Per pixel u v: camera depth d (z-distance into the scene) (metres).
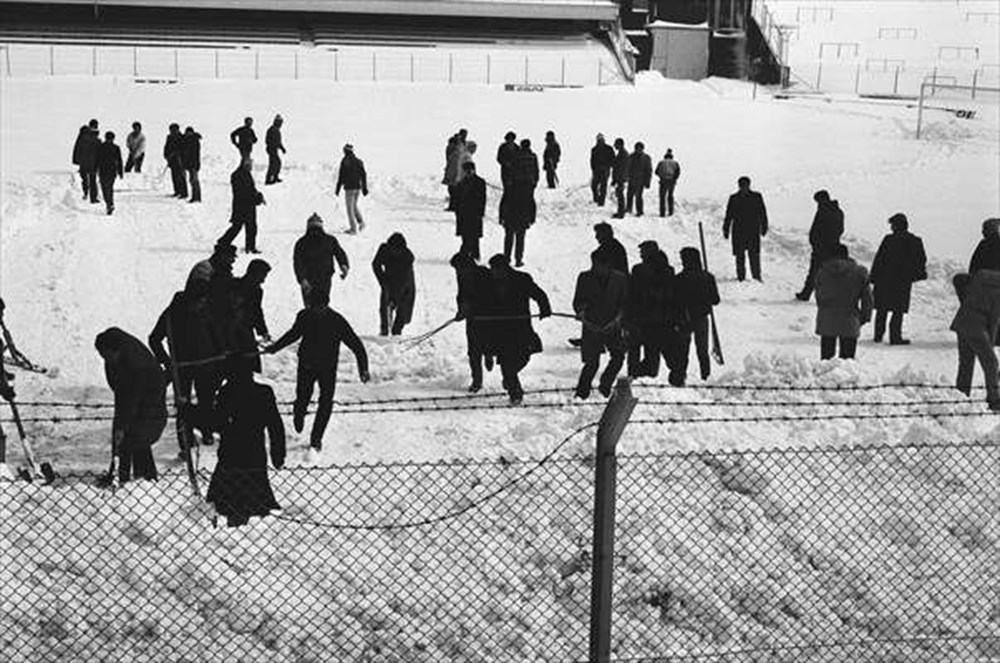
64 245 25.38
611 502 8.41
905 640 10.02
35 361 17.81
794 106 57.44
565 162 39.59
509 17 67.44
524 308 15.41
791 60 73.44
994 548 11.34
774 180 36.97
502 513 11.04
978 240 29.20
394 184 32.81
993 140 47.66
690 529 11.05
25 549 10.14
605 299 15.52
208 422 11.88
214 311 13.95
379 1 65.38
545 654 9.71
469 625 9.90
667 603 10.32
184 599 9.87
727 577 10.59
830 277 17.95
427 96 55.06
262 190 31.83
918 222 31.20
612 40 67.44
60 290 22.02
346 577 10.20
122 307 21.11
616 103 55.94
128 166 33.03
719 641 10.03
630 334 15.70
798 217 31.53
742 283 24.17
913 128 50.50
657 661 9.70
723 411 14.08
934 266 24.97
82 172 29.27
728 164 39.91
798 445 12.91
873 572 10.86
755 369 15.86
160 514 10.65
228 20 64.88
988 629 10.32
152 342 13.48
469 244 23.22
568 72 64.69
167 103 49.78
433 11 66.00
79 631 9.51
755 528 11.21
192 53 61.25
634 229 28.84
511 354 15.28
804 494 11.70
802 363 15.91
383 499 11.20
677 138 45.72
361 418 14.82
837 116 53.97
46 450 13.76
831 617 10.38
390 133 44.12
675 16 71.44
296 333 13.45
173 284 22.80
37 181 31.28
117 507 10.65
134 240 26.16
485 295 15.50
